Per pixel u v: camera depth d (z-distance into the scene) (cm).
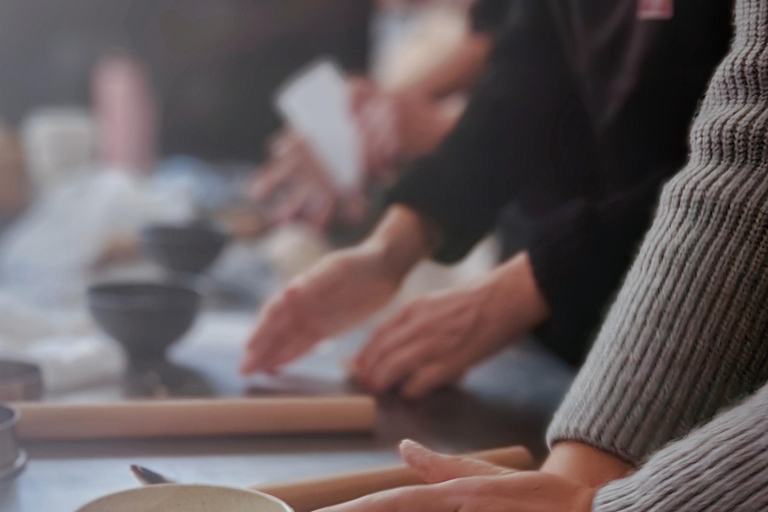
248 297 258
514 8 229
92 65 423
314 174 285
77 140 304
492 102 225
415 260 228
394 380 215
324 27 452
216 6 436
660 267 176
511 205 230
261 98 452
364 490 183
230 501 169
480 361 217
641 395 176
